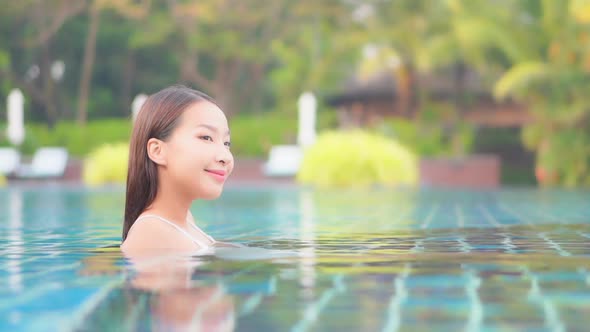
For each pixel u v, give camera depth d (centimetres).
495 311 144
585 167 2162
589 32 2172
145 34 3027
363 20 3081
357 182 1612
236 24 3122
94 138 2419
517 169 2928
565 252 271
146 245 264
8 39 3066
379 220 529
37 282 185
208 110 271
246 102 3603
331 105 3269
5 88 3038
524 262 234
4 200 956
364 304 152
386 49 2873
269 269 213
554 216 572
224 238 353
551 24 2220
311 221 521
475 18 2308
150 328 127
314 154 1675
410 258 247
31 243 327
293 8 3098
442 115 2995
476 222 496
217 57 3206
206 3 2894
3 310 146
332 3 3073
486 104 3031
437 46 2556
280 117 3170
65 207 765
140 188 273
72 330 126
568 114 2136
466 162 2058
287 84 3225
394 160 1655
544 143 2255
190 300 156
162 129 267
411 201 928
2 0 2841
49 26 3030
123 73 3369
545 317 137
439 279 191
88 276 196
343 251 277
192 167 263
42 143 2425
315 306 150
